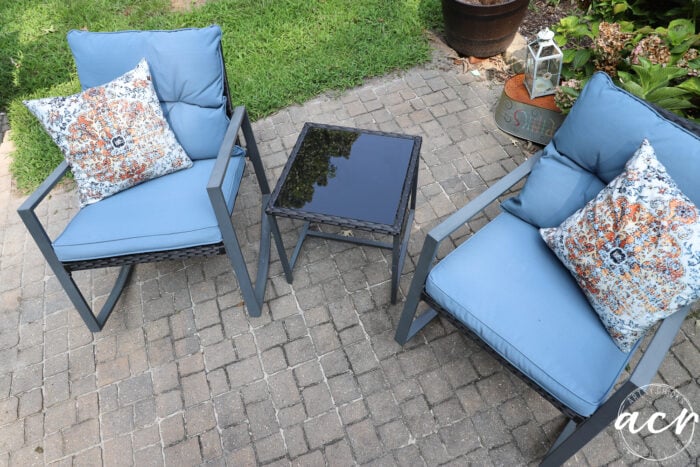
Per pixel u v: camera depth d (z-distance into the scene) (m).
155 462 1.88
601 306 1.55
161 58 2.10
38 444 1.94
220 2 3.91
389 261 2.41
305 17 3.73
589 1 3.06
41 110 1.95
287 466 1.85
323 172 2.04
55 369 2.15
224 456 1.88
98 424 1.98
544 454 1.82
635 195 1.47
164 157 2.10
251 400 2.01
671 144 1.55
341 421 1.94
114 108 2.00
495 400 1.95
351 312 2.24
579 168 1.80
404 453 1.85
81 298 2.10
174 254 1.97
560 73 2.67
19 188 2.91
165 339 2.21
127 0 4.08
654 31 2.52
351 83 3.26
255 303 2.19
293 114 3.16
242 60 3.42
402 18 3.61
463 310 1.66
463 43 3.23
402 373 2.05
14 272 2.51
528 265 1.75
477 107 3.09
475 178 2.72
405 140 2.17
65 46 3.74
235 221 2.64
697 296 1.41
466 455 1.84
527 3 3.04
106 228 1.94
